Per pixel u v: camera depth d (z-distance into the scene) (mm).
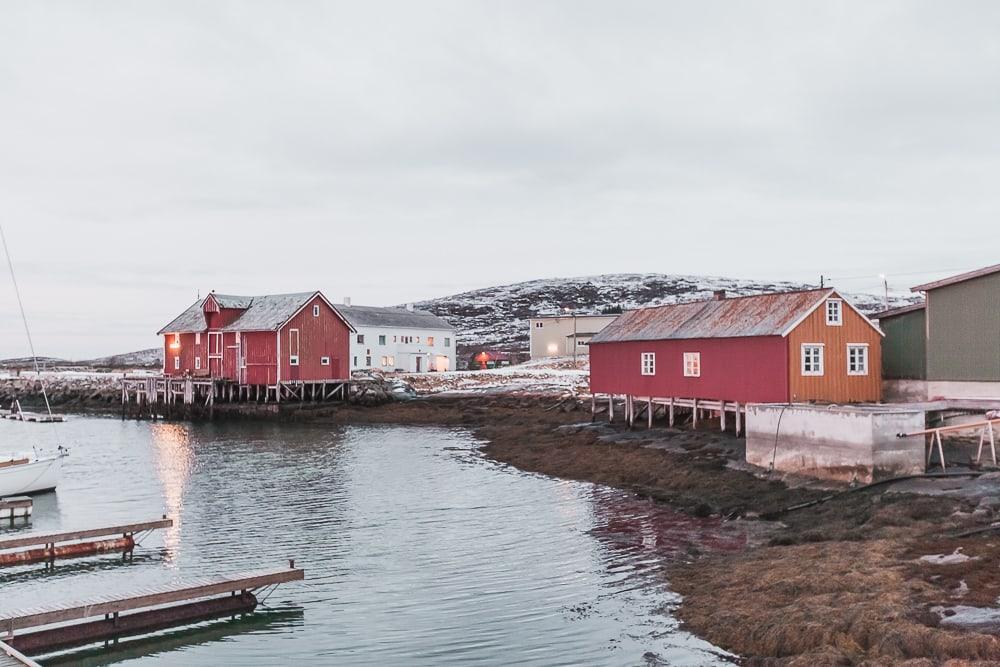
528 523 25062
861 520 20734
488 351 117250
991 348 31562
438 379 74250
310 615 17250
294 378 63375
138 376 76500
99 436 52812
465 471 35719
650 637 14812
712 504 25828
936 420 29656
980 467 24875
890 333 35938
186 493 31625
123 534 23281
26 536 21828
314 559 21547
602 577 18906
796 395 32875
